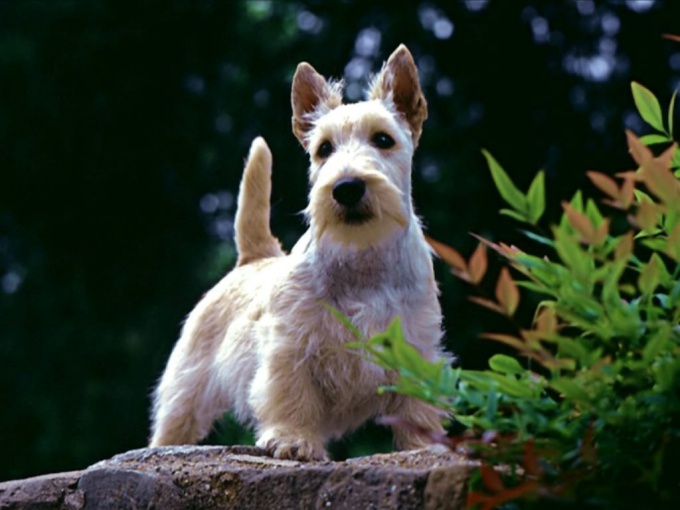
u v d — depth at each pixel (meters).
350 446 13.30
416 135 6.38
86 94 18.06
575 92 15.87
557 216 14.91
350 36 16.28
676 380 3.67
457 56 16.08
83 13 17.50
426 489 4.04
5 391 17.27
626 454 3.73
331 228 5.60
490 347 13.81
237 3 17.86
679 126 15.41
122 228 18.98
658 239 3.91
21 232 18.55
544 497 3.72
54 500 5.31
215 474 4.80
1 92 17.55
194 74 18.39
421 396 3.92
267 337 5.82
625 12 15.97
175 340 17.98
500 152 15.57
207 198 18.58
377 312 5.67
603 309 3.72
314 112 6.52
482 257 3.73
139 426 17.20
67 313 18.09
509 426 3.91
